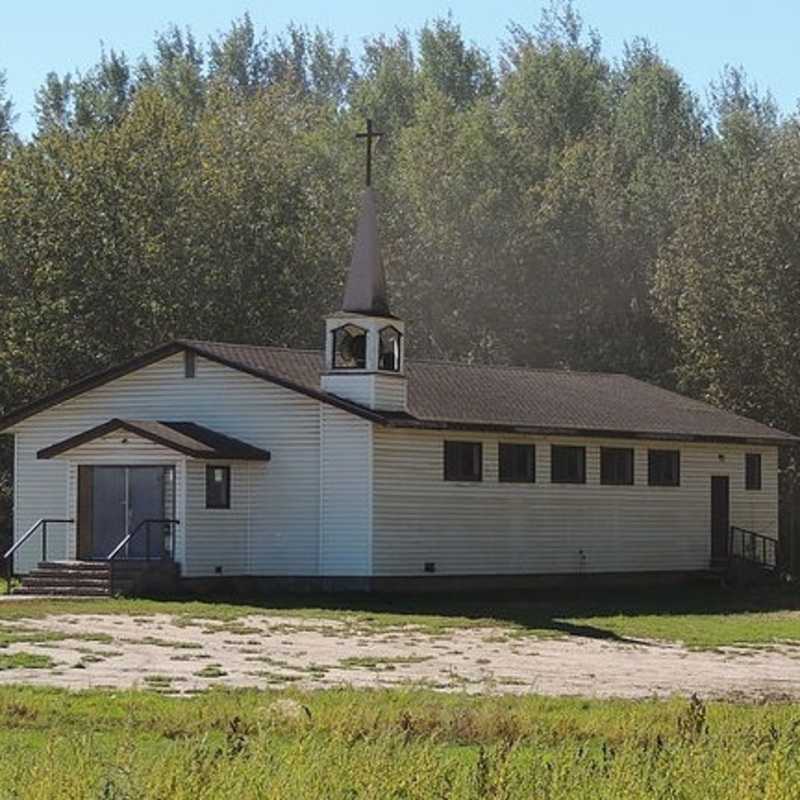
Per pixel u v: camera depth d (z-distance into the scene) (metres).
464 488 70.88
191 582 66.88
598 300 116.25
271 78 177.38
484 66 155.12
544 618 59.56
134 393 72.69
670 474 80.31
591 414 77.31
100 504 69.50
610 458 77.38
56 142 97.12
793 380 97.62
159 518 68.25
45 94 147.88
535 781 20.69
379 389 67.81
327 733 28.70
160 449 67.44
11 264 93.19
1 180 94.38
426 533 69.38
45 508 73.75
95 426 72.62
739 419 86.25
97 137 97.38
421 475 69.31
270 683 39.75
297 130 129.75
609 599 70.88
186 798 19.64
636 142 139.50
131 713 30.42
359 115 142.38
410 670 43.53
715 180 106.00
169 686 38.47
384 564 67.62
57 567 66.88
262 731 24.17
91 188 94.00
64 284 91.81
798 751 22.92
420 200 115.94
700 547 81.44
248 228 97.88
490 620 57.78
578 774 20.97
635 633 55.41
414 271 112.69
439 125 122.62
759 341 98.00
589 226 116.25
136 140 97.62
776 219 97.75
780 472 99.44
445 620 57.41
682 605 69.19
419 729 29.70
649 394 86.25
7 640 47.59
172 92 147.62
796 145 105.50
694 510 81.25
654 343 114.25
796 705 36.56
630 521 78.00
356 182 118.25
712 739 24.20
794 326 97.38
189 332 93.62
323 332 100.00
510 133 127.62
